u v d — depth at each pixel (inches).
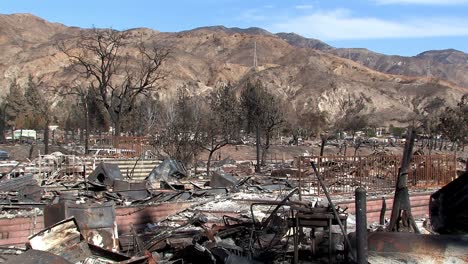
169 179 790.5
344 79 5359.3
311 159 633.0
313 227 347.9
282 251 364.8
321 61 6850.4
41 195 596.7
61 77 4879.4
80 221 383.6
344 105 4817.9
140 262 331.9
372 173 636.7
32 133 2098.9
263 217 469.1
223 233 409.4
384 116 4537.4
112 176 711.1
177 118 1371.8
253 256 364.8
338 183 627.5
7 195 565.0
